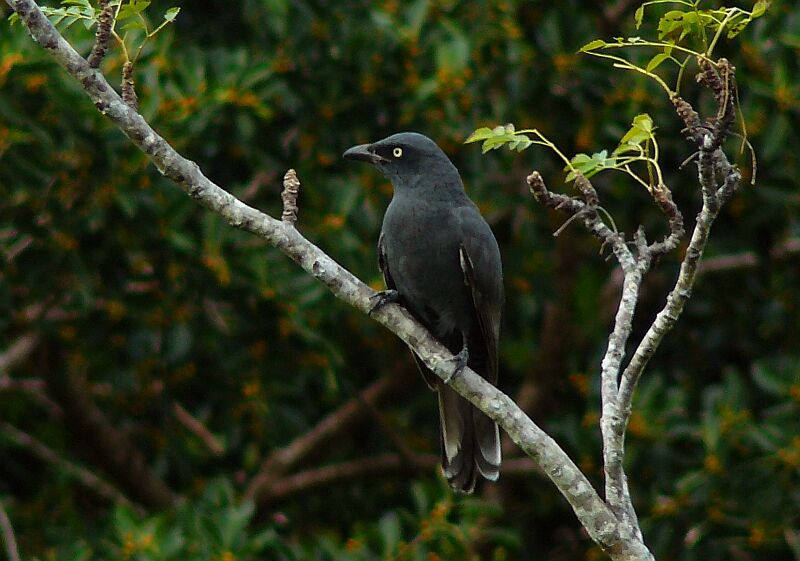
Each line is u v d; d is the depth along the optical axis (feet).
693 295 48.06
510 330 51.49
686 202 47.32
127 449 48.60
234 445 45.01
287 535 49.93
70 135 38.99
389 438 50.65
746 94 43.70
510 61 43.93
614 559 23.40
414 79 43.06
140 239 41.11
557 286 49.98
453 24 42.47
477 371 33.65
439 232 31.50
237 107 40.91
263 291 41.06
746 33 42.75
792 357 43.04
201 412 45.88
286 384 44.27
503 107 43.80
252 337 43.21
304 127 43.57
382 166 32.40
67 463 46.78
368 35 43.11
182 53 41.47
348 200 42.80
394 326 26.94
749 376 48.06
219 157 43.52
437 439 53.16
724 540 41.81
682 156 45.16
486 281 31.42
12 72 38.01
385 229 32.32
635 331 50.52
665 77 44.32
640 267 24.39
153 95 39.27
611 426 23.47
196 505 42.37
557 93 44.52
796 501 40.83
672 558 42.63
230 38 44.98
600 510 23.50
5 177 39.32
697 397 47.52
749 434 40.98
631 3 46.80
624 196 46.55
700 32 22.80
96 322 43.06
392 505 51.47
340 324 48.19
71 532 44.68
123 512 40.34
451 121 43.57
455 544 40.98
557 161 45.75
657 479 42.55
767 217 45.68
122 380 44.83
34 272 40.81
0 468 49.26
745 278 47.78
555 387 51.06
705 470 41.34
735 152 44.19
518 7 45.60
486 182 45.21
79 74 24.06
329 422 50.75
